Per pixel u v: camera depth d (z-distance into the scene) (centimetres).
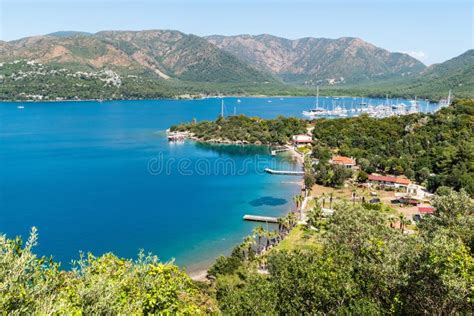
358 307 2734
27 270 1928
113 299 1936
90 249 9150
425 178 13962
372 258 3291
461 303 2481
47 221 10919
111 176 16088
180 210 12094
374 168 15588
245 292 3516
